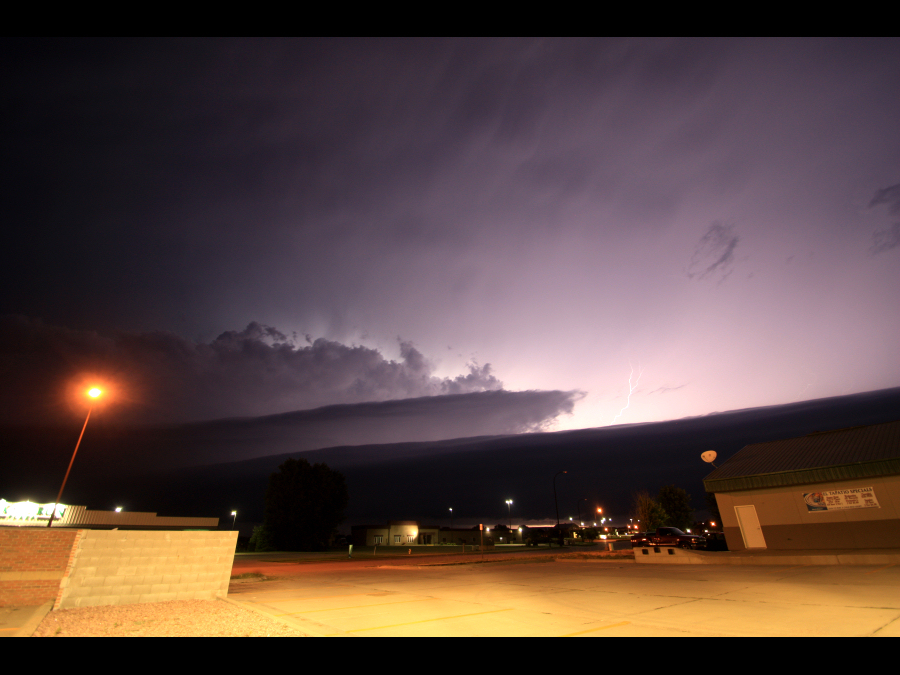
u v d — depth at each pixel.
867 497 19.41
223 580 13.48
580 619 9.30
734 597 11.09
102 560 12.07
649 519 47.09
